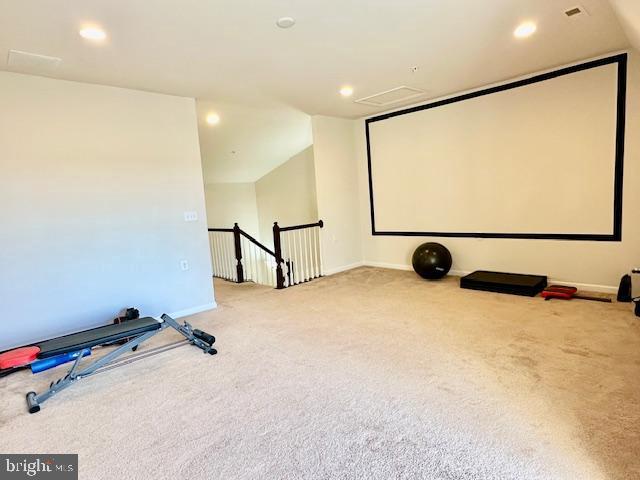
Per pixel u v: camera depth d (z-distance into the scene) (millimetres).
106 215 3686
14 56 2850
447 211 5285
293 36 2828
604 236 4016
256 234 8523
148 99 3922
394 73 3871
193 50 2957
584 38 3254
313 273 5828
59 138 3404
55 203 3402
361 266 6398
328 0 2336
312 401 2303
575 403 2117
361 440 1916
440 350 2910
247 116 5234
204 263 4387
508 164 4613
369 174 6148
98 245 3648
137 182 3869
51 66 3080
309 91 4309
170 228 4113
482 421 2012
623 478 1576
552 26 2943
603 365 2520
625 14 2486
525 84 4344
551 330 3158
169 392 2514
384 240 6148
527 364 2602
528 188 4492
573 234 4223
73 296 3527
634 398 2131
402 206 5797
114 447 1974
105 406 2381
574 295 4012
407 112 5492
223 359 2988
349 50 3172
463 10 2596
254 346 3221
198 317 4117
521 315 3561
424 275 5094
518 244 4668
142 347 3354
